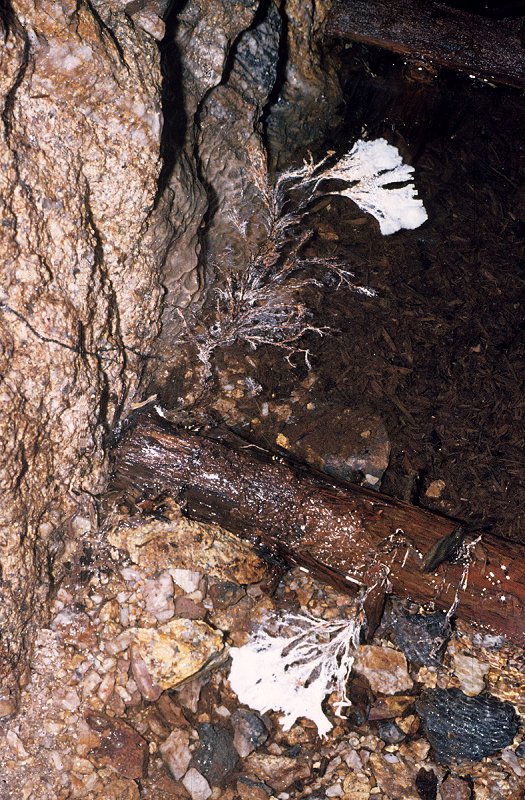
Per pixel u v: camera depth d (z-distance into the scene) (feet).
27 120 5.02
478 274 7.08
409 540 5.66
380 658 5.73
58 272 5.19
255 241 6.75
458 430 6.51
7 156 4.89
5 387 5.03
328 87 7.34
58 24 4.97
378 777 5.49
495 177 7.55
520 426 6.56
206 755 5.42
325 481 5.79
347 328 6.74
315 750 5.54
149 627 5.56
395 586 5.70
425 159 7.57
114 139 5.26
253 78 6.38
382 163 7.43
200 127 6.20
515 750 5.62
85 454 5.56
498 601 5.63
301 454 6.22
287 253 6.89
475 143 7.72
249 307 6.48
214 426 6.04
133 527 5.70
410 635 5.82
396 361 6.66
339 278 6.91
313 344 6.64
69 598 5.56
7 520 5.17
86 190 5.30
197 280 6.24
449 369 6.70
